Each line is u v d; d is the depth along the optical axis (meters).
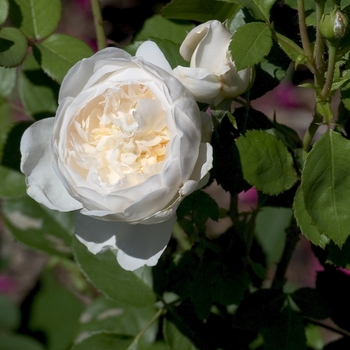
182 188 0.80
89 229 0.83
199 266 0.89
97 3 0.93
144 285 0.93
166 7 0.89
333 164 0.81
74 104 0.81
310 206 0.82
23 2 0.91
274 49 0.87
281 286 0.93
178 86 0.80
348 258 0.84
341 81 0.81
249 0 0.83
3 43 0.88
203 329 0.92
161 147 0.82
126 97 0.81
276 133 0.87
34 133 0.83
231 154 0.85
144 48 0.82
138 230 0.83
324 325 0.93
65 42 0.91
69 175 0.81
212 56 0.82
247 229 0.92
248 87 0.83
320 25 0.79
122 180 0.81
